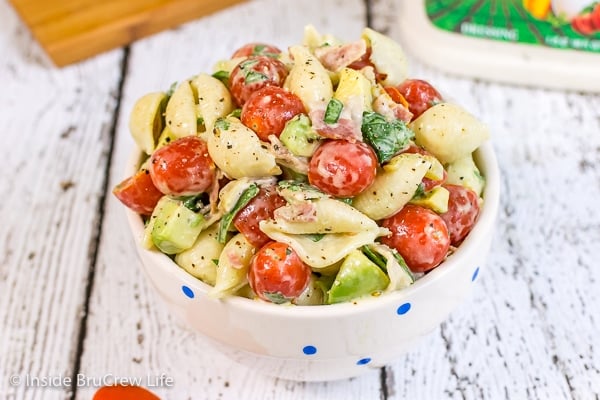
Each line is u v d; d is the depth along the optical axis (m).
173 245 0.36
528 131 0.52
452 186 0.37
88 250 0.48
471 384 0.42
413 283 0.35
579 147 0.51
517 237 0.47
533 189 0.49
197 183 0.37
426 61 0.56
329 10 0.59
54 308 0.46
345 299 0.35
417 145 0.38
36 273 0.47
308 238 0.35
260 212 0.36
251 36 0.58
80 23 0.57
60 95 0.55
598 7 0.51
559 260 0.46
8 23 0.60
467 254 0.36
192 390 0.42
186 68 0.56
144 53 0.57
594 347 0.43
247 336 0.36
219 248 0.37
